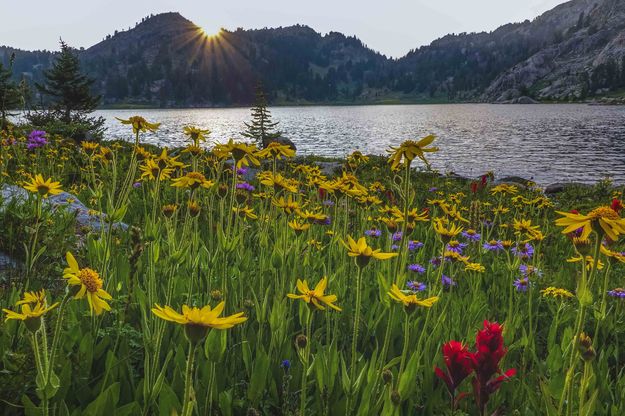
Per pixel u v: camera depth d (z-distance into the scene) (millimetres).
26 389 2473
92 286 1925
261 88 32719
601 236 2162
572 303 4961
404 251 2980
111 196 3381
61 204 5836
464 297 4688
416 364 2531
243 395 3027
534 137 70875
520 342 3662
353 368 2480
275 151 3969
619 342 4410
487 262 6660
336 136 81188
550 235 9188
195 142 4039
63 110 41000
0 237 4621
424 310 4137
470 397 3023
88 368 2730
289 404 2887
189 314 1558
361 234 6094
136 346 3221
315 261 4680
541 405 2871
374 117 156500
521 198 9266
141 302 3115
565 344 3443
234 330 3568
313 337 3432
